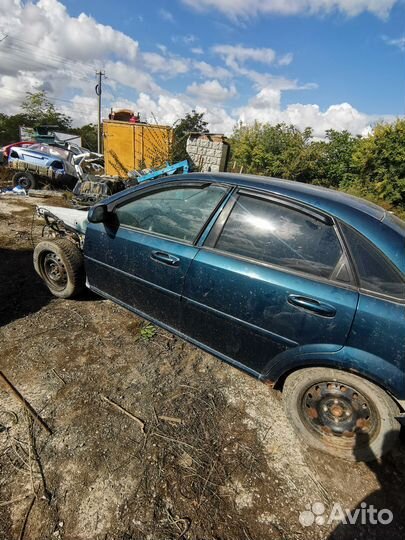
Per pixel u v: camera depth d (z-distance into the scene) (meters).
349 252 1.77
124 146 11.41
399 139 13.25
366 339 1.65
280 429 2.07
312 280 1.81
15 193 8.84
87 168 11.07
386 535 1.54
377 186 13.84
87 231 2.91
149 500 1.58
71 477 1.64
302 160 16.78
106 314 3.11
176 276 2.28
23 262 4.16
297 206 1.94
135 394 2.22
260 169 18.00
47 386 2.20
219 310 2.12
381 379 1.64
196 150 11.10
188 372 2.48
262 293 1.92
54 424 1.92
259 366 2.09
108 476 1.67
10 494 1.54
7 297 3.26
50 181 9.72
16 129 38.25
